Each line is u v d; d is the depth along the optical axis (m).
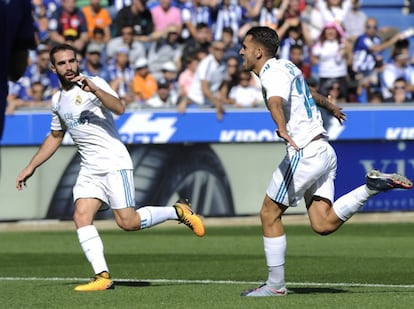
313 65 42.88
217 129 35.75
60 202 34.94
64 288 19.45
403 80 41.50
